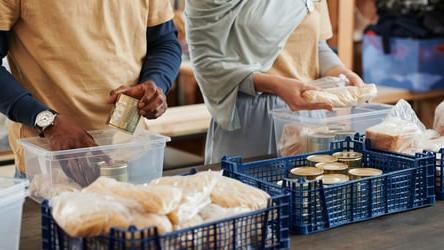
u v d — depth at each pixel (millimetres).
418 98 3930
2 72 1833
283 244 1315
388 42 3982
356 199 1526
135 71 1998
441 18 3895
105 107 1950
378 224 1521
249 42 2312
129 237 1099
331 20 3682
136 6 1971
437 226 1513
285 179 1490
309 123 1988
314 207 1461
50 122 1738
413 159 1640
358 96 2074
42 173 1651
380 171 1614
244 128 2365
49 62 1875
